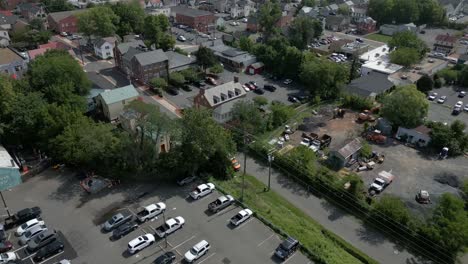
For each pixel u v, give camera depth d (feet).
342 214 189.26
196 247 151.02
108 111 250.57
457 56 414.41
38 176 196.65
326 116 281.54
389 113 256.52
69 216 170.30
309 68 309.42
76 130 198.49
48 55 279.49
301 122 272.10
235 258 152.56
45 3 518.78
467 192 188.34
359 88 309.01
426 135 243.19
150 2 581.12
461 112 294.46
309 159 212.84
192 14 496.23
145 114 198.18
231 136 220.84
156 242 158.92
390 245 170.91
